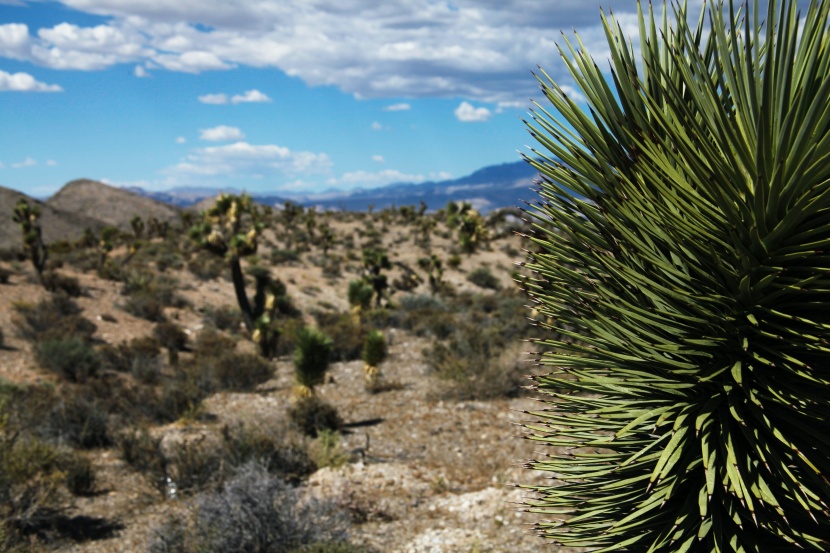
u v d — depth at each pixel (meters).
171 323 25.03
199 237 23.48
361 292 25.83
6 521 7.14
